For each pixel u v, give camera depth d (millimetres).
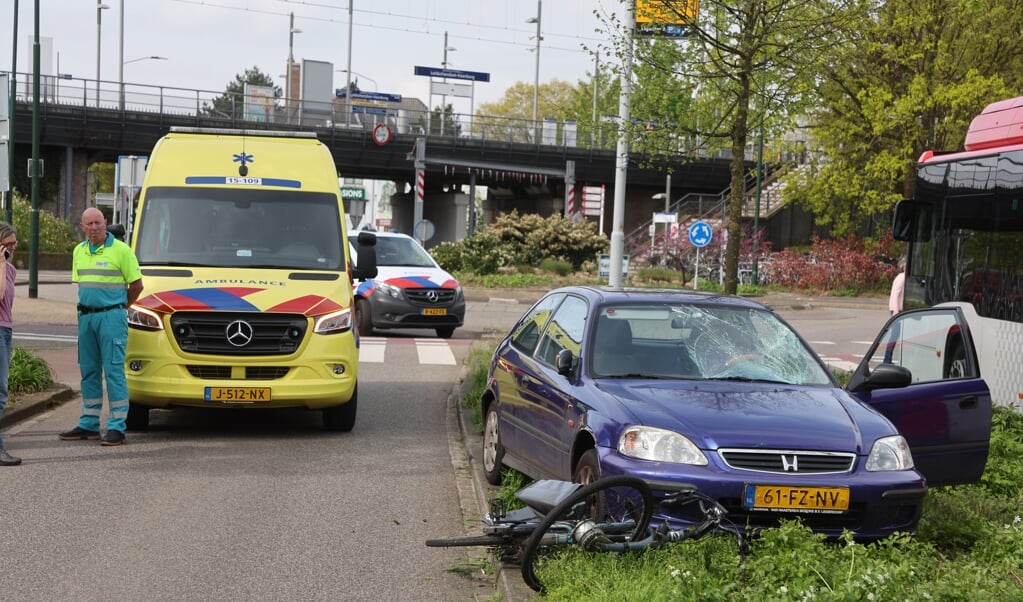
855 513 6617
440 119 56625
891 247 46594
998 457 9836
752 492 6434
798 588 5316
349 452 10594
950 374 8594
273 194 12250
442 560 6965
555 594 5586
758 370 7754
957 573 6059
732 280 15422
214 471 9492
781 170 46688
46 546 7039
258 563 6801
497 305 32594
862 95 39656
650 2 15688
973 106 37812
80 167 52625
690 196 59969
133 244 11766
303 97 64812
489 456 9312
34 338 19656
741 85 15289
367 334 22484
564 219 43250
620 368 7648
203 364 10938
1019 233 11891
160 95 51281
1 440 9641
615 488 6531
